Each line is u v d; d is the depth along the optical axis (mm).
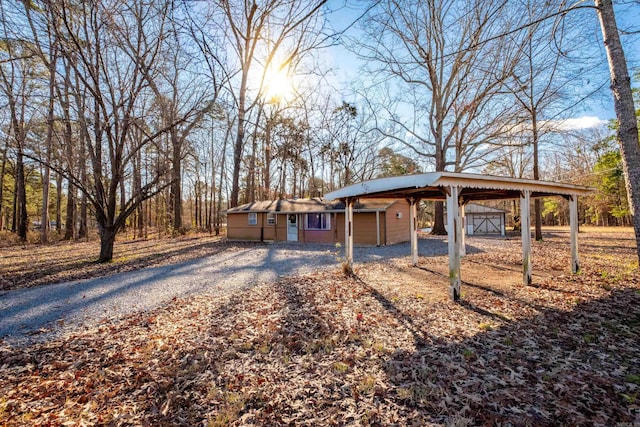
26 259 12891
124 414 2777
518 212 30969
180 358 3832
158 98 10070
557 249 12828
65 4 8797
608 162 18656
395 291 6621
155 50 9109
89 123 10906
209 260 12078
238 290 7109
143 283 8172
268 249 15266
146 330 4836
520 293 6188
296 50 6645
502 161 23516
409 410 2646
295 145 26031
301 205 18781
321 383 3152
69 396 3102
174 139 11672
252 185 28156
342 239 17234
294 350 3951
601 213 32875
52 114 11742
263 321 5016
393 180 6422
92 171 12016
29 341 4551
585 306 5227
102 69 10609
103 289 7648
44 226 20438
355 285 7211
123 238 22766
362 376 3242
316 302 5938
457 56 17391
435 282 7434
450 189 5840
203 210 48000
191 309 5801
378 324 4719
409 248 14680
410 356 3627
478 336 4129
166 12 4402
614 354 3521
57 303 6547
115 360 3850
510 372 3182
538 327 4391
